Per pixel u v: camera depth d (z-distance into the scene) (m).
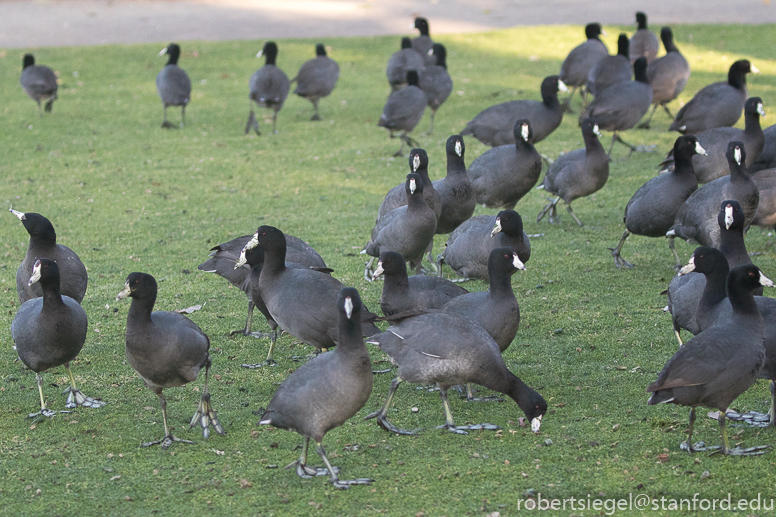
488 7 34.09
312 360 6.59
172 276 11.37
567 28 29.03
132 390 8.29
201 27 31.03
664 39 20.53
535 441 7.07
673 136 17.88
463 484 6.42
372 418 7.67
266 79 18.77
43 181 15.64
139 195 14.91
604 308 10.02
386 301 8.56
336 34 29.59
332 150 17.67
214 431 7.40
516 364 8.67
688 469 6.51
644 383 8.09
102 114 20.61
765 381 8.14
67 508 6.21
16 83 23.67
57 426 7.54
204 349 7.23
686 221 10.55
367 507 6.14
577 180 12.71
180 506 6.21
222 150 17.80
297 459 6.90
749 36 26.84
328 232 13.02
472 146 17.66
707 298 7.65
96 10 34.84
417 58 20.28
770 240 12.09
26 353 7.58
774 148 13.16
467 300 8.11
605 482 6.38
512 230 9.45
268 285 8.46
